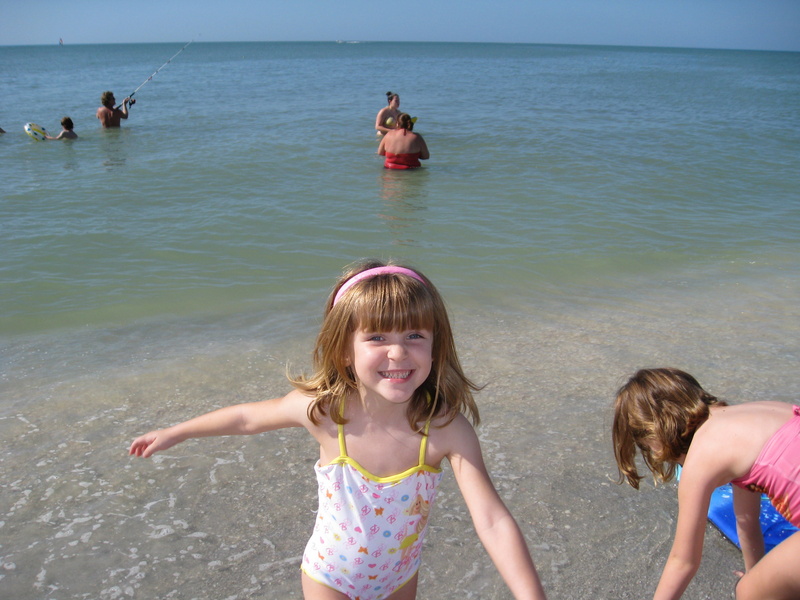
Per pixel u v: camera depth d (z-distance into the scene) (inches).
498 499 73.6
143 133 536.4
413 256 258.4
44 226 285.7
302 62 2598.4
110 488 118.8
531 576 67.9
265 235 280.2
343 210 320.2
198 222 296.2
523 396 152.3
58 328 190.5
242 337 185.0
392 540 77.7
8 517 110.8
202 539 107.3
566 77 1553.9
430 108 765.3
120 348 177.3
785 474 74.7
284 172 399.9
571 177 402.6
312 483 121.7
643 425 85.4
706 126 646.5
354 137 526.0
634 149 502.0
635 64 2650.1
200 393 151.9
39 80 1274.6
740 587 81.8
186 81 1251.2
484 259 257.1
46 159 429.1
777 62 3432.6
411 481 75.9
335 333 73.5
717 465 78.6
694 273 248.7
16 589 96.6
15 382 156.8
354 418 76.8
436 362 75.8
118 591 96.9
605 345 181.6
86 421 139.6
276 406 81.6
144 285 224.4
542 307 211.6
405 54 4362.7
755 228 308.7
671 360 171.8
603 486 121.5
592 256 263.9
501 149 492.1
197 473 123.7
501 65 2342.5
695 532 80.7
